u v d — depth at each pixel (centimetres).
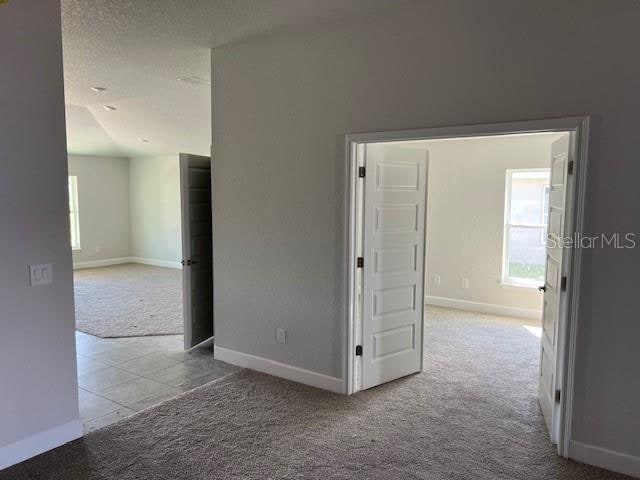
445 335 520
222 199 407
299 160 359
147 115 667
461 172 634
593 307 258
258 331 400
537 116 266
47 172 271
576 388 266
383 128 318
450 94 292
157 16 319
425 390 367
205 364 422
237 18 323
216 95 398
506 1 270
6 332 257
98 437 292
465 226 636
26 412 267
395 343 385
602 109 248
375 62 317
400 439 291
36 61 262
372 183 353
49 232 273
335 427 305
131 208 1054
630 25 238
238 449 279
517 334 524
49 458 268
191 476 252
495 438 294
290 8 307
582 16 250
